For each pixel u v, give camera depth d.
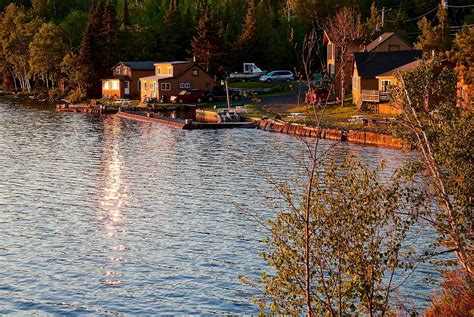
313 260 13.16
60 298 21.00
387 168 39.16
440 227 17.48
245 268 23.34
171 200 34.09
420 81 18.14
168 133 63.25
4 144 55.78
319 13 114.81
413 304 17.31
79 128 68.38
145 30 117.12
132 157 48.59
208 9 114.94
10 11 132.12
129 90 103.06
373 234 13.67
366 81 68.06
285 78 102.56
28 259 24.61
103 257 24.83
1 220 30.17
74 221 30.05
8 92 127.44
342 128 55.16
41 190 36.91
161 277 22.66
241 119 70.12
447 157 17.20
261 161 44.78
